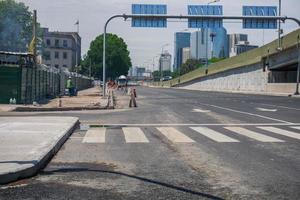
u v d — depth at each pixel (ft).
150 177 28.35
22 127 51.75
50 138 42.06
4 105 95.35
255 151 38.96
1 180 26.32
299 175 29.01
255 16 142.00
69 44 490.90
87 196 23.71
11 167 28.07
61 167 31.58
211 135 50.42
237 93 221.46
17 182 26.84
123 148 40.63
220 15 143.23
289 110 93.45
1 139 41.27
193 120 69.46
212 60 501.97
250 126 60.75
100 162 33.58
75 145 42.50
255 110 93.35
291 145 42.73
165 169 30.91
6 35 294.25
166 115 79.15
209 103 121.19
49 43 483.92
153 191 24.79
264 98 156.04
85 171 30.19
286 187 25.73
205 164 32.78
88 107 94.32
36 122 58.18
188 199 23.11
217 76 313.53
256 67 243.60
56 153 37.70
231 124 63.36
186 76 403.75
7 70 100.27
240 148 40.73
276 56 215.92
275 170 30.60
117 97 159.53
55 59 485.97
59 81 171.22
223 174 29.25
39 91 123.34
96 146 41.86
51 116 72.08
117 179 27.73
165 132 53.21
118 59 463.42
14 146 36.96
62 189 25.21
